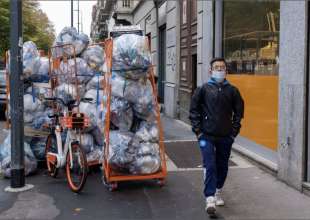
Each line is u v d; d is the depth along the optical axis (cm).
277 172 703
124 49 636
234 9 964
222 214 556
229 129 545
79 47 779
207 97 542
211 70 552
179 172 773
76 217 555
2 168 753
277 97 727
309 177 620
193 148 997
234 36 965
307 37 605
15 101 669
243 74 905
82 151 648
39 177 755
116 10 3125
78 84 774
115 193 654
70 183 676
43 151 809
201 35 1190
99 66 776
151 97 665
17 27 660
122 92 648
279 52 688
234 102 550
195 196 635
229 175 738
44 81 818
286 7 655
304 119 615
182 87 1508
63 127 707
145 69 646
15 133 674
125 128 665
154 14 2003
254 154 829
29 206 600
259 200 605
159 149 678
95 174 768
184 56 1464
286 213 553
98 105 762
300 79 619
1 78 1725
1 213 573
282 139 678
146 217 552
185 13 1427
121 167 659
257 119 825
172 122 1489
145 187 682
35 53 817
